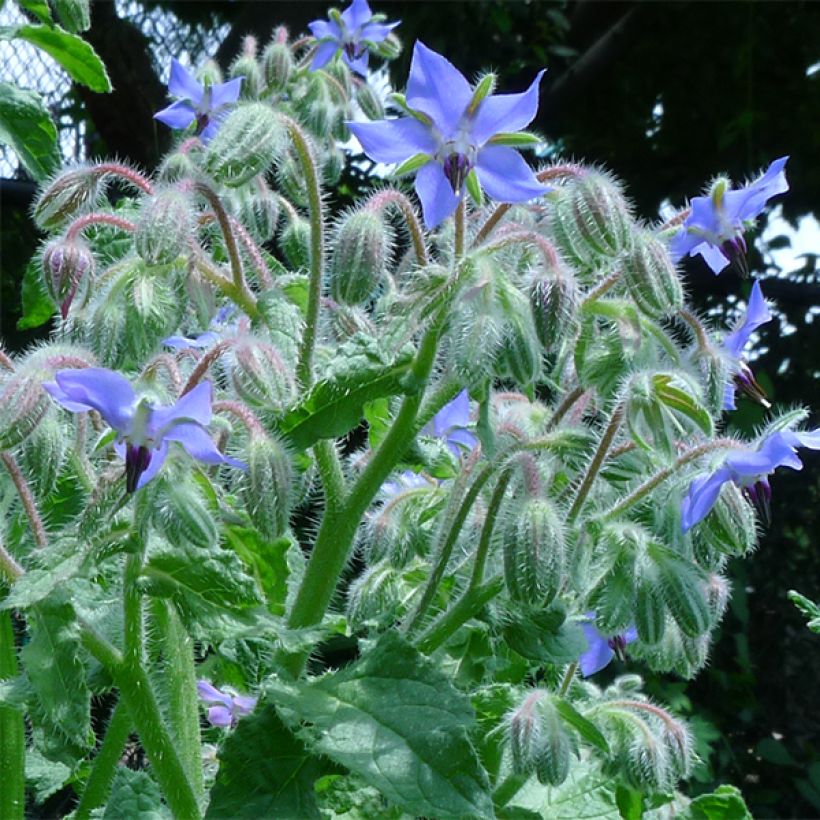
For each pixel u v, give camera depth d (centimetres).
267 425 21
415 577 24
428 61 20
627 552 20
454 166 20
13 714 21
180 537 18
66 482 22
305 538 36
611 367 20
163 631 21
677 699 49
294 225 26
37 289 27
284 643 19
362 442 36
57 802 37
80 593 20
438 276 20
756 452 20
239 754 19
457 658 22
